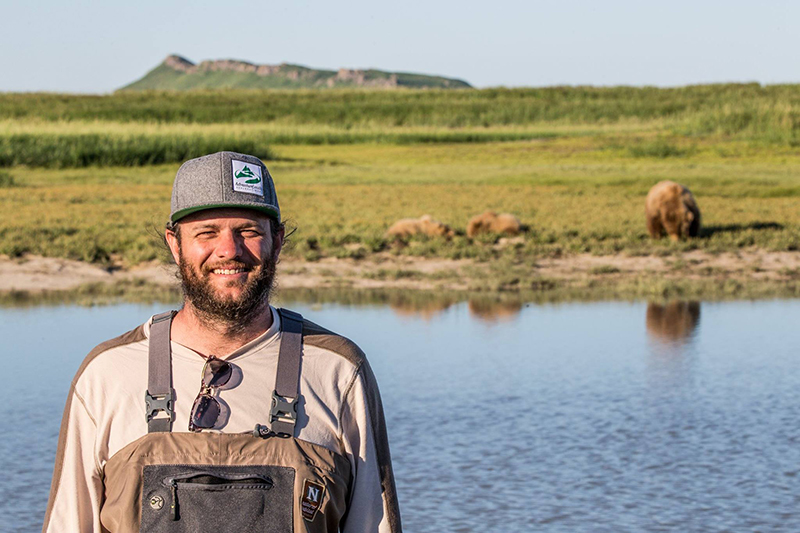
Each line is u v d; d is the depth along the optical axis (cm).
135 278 1617
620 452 677
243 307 208
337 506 208
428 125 6962
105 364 210
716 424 749
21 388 855
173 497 198
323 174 3447
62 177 3281
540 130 6372
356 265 1789
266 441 203
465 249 1902
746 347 1069
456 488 604
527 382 891
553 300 1466
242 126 6141
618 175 3278
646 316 1305
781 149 4147
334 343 216
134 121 6381
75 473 207
